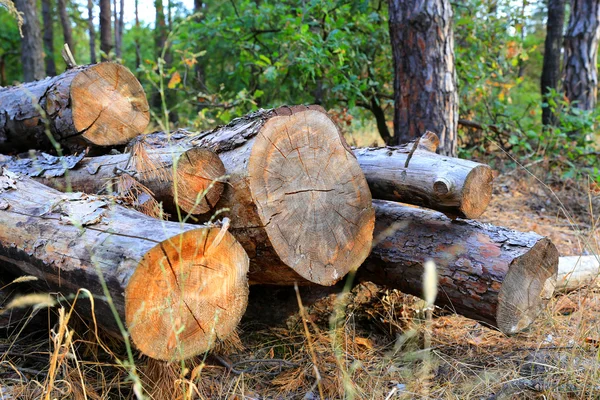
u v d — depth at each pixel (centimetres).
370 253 312
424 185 283
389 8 572
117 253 200
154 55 1273
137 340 195
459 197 272
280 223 255
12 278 287
